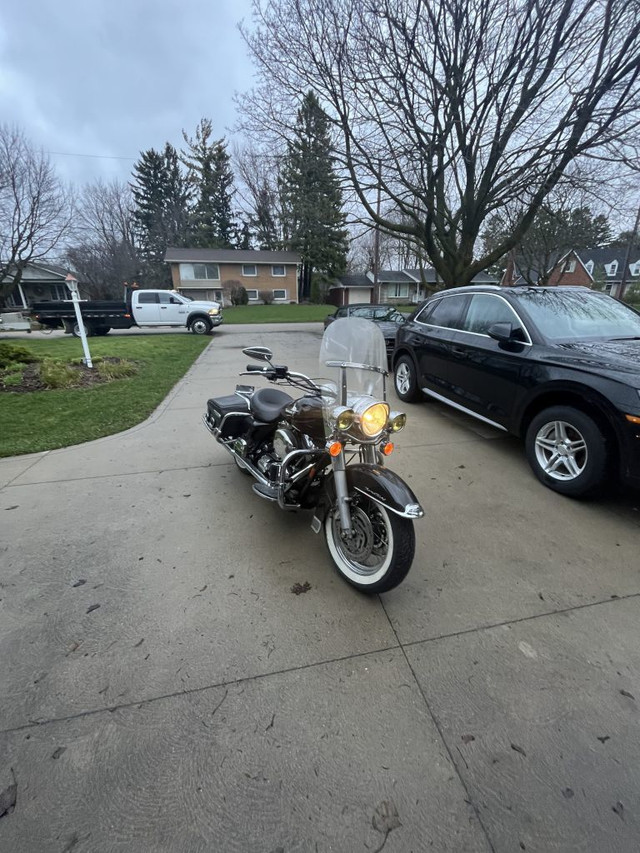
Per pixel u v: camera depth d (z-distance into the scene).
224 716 1.56
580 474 3.05
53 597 2.16
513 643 1.89
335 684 1.69
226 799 1.30
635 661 1.79
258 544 2.63
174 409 5.67
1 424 4.99
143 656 1.82
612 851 1.17
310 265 37.38
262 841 1.20
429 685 1.69
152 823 1.24
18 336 17.95
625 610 2.08
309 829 1.22
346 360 2.33
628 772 1.37
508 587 2.24
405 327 6.00
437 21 7.52
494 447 4.23
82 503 3.13
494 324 4.01
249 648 1.86
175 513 3.00
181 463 3.88
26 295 34.34
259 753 1.43
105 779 1.35
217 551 2.56
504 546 2.59
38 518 2.92
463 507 3.06
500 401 3.94
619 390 2.78
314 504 2.57
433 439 4.46
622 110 7.43
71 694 1.64
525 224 9.75
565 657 1.81
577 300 4.20
